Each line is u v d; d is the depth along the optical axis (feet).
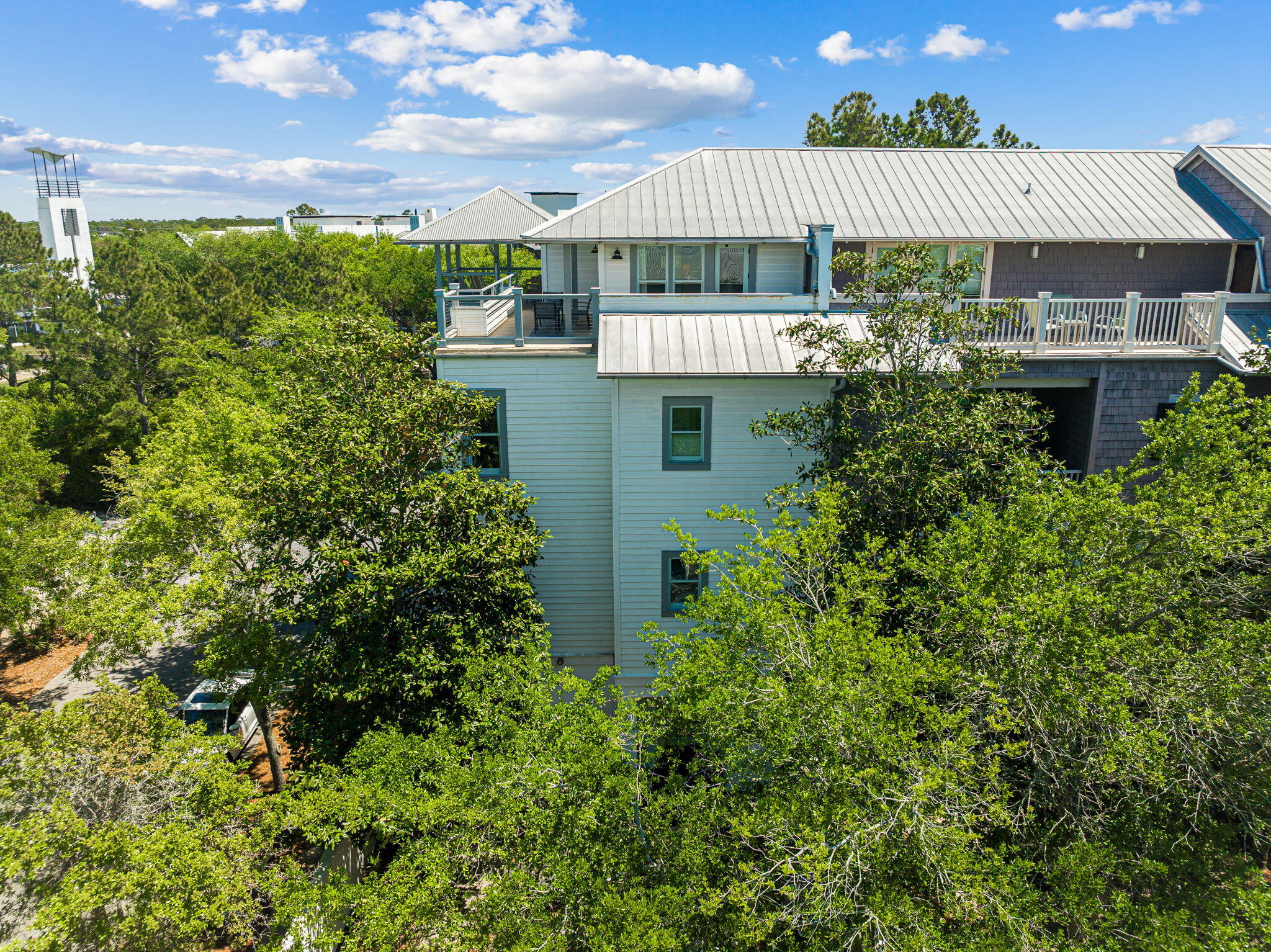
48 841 25.98
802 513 46.34
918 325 39.04
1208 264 56.85
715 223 54.44
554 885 24.06
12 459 68.33
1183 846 25.79
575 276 59.41
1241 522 28.60
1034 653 26.48
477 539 41.37
